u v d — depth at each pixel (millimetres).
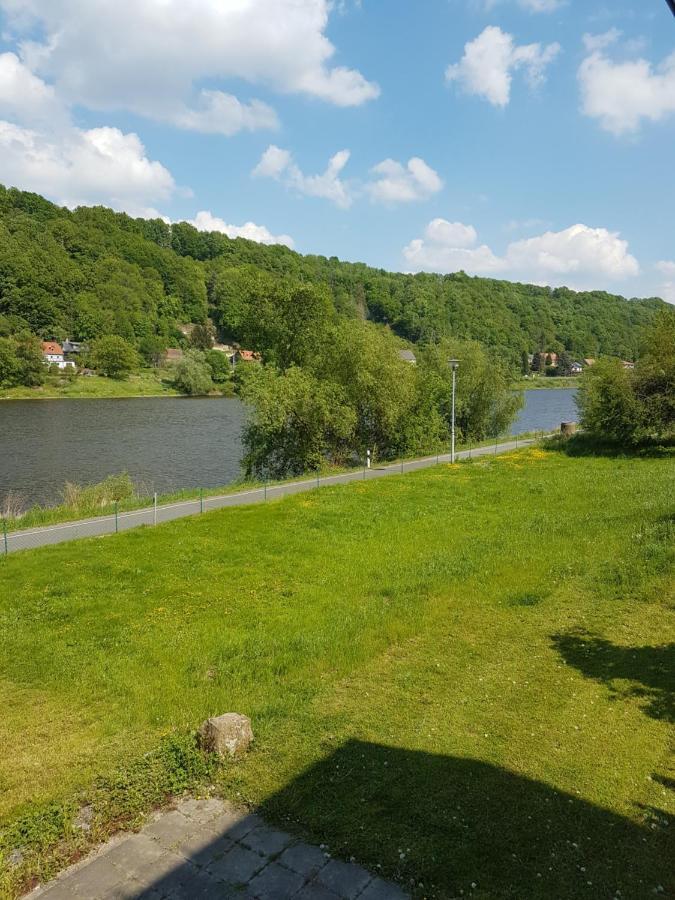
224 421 77625
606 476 30047
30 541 19781
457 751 7711
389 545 18578
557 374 182750
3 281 134625
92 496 27641
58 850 5969
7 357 105938
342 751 7715
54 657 11008
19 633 12102
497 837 6098
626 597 13531
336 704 9125
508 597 13734
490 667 10359
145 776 7156
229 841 6102
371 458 41312
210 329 169125
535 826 6266
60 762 7762
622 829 6238
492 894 5359
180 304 176875
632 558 15969
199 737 7867
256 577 15648
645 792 6859
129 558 17375
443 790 6871
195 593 14492
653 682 9617
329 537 19688
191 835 6203
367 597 14219
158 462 49750
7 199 182375
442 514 22859
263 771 7297
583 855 5852
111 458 51281
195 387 120125
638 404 38281
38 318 136875
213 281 195000
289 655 10867
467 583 14719
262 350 52719
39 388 110188
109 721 8836
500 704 9031
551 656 10734
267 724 8438
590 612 12789
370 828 6227
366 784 6996
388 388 40125
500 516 22250
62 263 150875
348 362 40094
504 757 7582
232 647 11336
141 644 11570
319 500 26047
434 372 49469
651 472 30750
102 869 5730
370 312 196625
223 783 7082
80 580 15422
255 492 28797
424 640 11609
